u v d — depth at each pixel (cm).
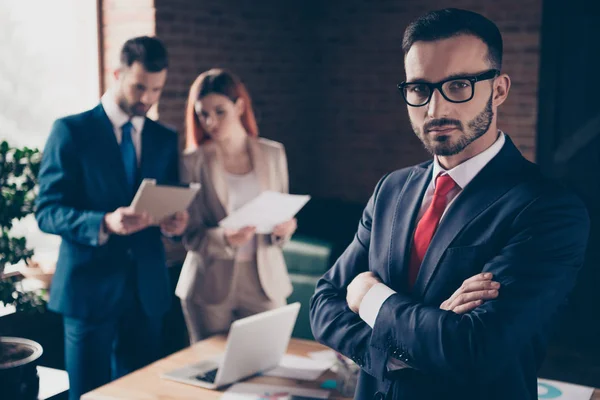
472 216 145
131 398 222
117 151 302
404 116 592
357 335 156
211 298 324
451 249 145
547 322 154
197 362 252
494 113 145
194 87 326
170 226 304
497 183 146
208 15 488
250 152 335
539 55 543
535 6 540
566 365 484
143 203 280
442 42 136
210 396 224
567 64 541
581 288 551
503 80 143
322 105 618
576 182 550
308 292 455
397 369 149
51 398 295
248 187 333
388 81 594
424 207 157
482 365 137
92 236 287
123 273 303
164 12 448
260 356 240
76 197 302
